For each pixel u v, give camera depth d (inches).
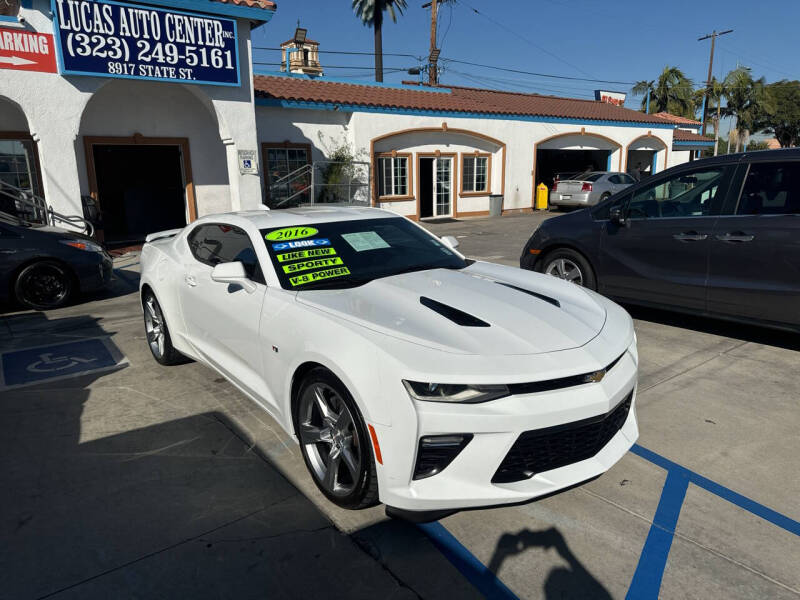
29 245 262.4
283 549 97.0
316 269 134.1
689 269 201.9
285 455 128.9
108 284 305.0
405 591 87.5
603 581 89.5
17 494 113.2
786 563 93.0
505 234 546.3
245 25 424.8
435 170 699.4
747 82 1674.5
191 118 487.2
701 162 202.4
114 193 538.9
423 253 153.2
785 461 124.3
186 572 91.4
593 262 232.2
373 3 1307.8
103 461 126.3
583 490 114.4
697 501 110.2
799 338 205.9
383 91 701.3
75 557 95.0
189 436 137.9
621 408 111.5
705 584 88.6
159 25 380.2
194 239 171.5
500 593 87.1
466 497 92.9
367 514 107.3
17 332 230.2
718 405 152.3
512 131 754.8
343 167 587.2
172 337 174.1
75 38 354.0
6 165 417.7
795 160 179.9
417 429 91.9
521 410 92.6
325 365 103.0
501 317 111.8
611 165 900.0
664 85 1681.8
